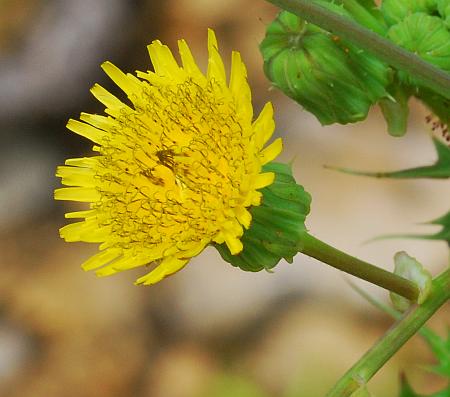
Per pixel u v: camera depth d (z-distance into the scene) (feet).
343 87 0.79
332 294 1.13
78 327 1.19
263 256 0.77
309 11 0.75
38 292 1.21
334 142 1.19
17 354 1.18
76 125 0.81
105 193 0.79
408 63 0.76
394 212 1.15
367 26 0.81
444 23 0.80
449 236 0.84
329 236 1.15
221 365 1.13
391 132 0.82
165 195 0.78
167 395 1.13
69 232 0.80
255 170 0.77
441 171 0.83
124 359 1.17
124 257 0.78
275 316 1.14
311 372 1.08
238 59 0.77
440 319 1.06
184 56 0.79
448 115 0.82
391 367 1.03
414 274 0.78
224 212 0.77
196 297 1.17
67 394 1.16
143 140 0.79
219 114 0.78
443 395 0.87
